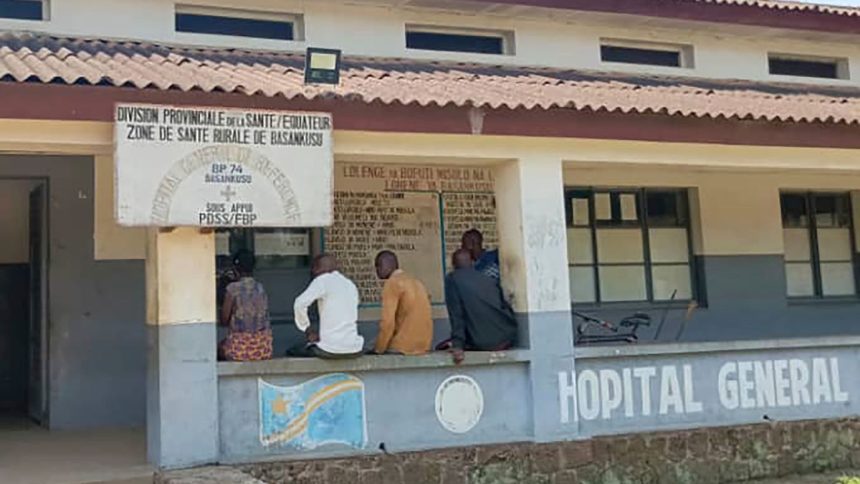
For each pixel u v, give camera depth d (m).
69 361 9.38
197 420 6.98
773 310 12.12
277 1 10.11
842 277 12.77
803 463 9.07
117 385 9.51
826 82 12.62
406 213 10.34
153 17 9.55
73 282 9.46
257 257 9.91
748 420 8.89
